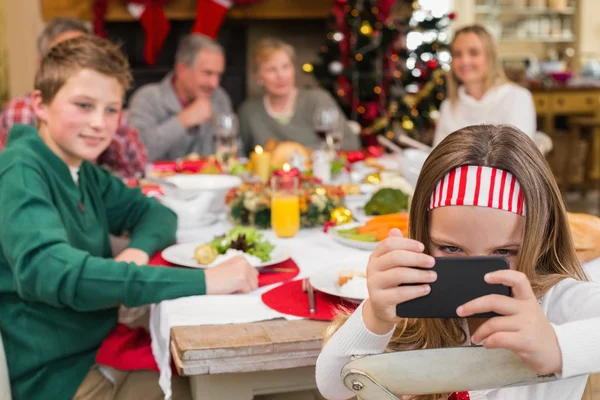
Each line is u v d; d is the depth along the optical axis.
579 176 6.33
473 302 0.67
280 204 1.85
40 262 1.35
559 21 7.73
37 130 1.58
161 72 5.30
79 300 1.35
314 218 1.95
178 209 1.99
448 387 0.74
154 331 1.40
